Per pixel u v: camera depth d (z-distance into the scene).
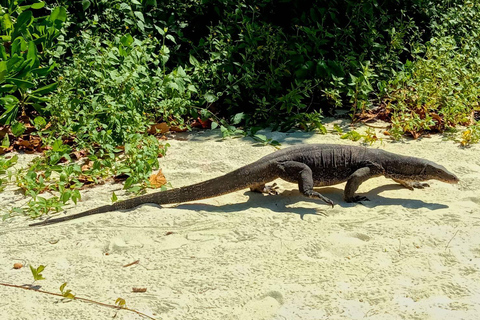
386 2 5.00
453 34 5.22
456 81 4.63
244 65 4.59
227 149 4.12
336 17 4.83
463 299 2.78
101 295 2.85
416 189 3.62
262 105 4.44
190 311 2.77
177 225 3.31
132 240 3.20
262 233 3.22
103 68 4.32
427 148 4.09
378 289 2.84
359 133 4.34
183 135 4.38
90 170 3.76
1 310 2.77
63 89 4.25
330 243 3.12
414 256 3.02
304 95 4.61
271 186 3.66
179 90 4.36
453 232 3.17
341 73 4.52
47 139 3.98
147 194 3.50
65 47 4.63
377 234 3.18
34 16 4.82
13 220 3.41
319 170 3.52
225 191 3.48
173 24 4.94
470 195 3.51
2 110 4.52
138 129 4.09
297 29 4.71
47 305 2.80
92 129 4.07
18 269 3.01
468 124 4.47
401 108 4.34
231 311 2.76
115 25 4.83
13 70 4.18
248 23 4.67
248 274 2.95
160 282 2.91
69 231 3.26
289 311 2.76
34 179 3.63
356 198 3.50
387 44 4.82
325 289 2.85
